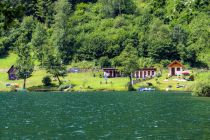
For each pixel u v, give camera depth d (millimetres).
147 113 69312
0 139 42406
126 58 174375
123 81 185875
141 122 56375
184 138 42219
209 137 42906
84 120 59562
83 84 177625
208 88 119812
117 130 48469
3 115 67688
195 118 61000
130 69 172000
